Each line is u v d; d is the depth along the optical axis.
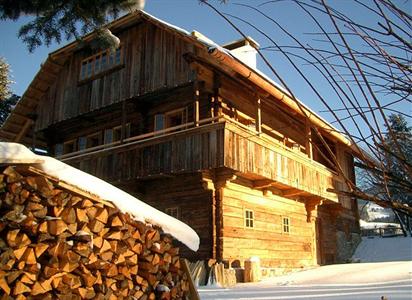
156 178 12.30
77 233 4.10
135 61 14.05
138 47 14.14
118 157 12.69
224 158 10.43
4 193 3.54
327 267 13.62
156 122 13.88
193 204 12.16
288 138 15.82
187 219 12.17
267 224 13.51
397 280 9.79
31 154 3.73
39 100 17.23
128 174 12.29
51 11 7.41
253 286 10.28
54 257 3.79
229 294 8.50
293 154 13.55
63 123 16.69
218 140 10.66
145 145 12.14
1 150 3.56
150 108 14.34
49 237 3.76
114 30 14.80
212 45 10.66
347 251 19.05
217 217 11.69
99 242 4.35
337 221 18.86
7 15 7.27
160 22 12.90
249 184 12.94
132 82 13.85
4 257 3.39
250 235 12.61
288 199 14.93
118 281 4.65
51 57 16.14
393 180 1.57
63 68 16.66
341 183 16.97
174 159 11.40
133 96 13.62
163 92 13.51
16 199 3.59
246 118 13.63
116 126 15.38
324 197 15.48
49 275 3.75
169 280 5.40
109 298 4.43
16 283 3.48
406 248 19.09
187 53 11.51
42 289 3.69
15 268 3.52
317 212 17.20
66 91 16.17
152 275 5.11
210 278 10.70
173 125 14.03
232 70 10.88
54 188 4.00
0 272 3.38
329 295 7.91
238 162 10.88
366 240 21.25
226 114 12.87
